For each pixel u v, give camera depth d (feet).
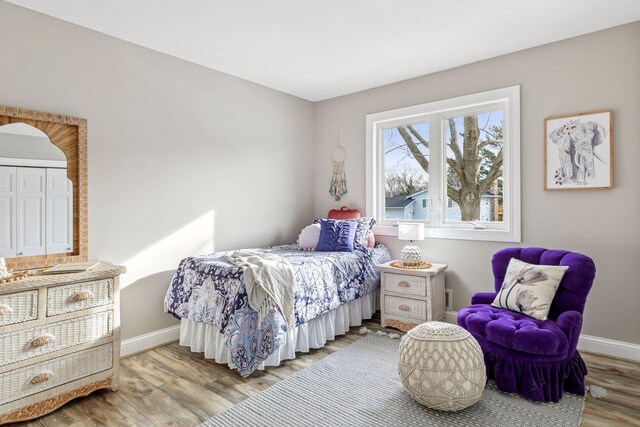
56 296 6.67
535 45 9.89
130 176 9.50
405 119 12.79
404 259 11.18
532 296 7.75
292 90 13.57
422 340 6.77
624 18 8.52
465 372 6.39
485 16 8.35
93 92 8.82
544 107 9.88
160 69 10.12
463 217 11.64
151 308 9.89
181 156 10.61
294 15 8.25
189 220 10.79
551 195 9.81
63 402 6.71
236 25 8.68
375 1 7.71
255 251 11.11
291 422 6.37
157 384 7.73
